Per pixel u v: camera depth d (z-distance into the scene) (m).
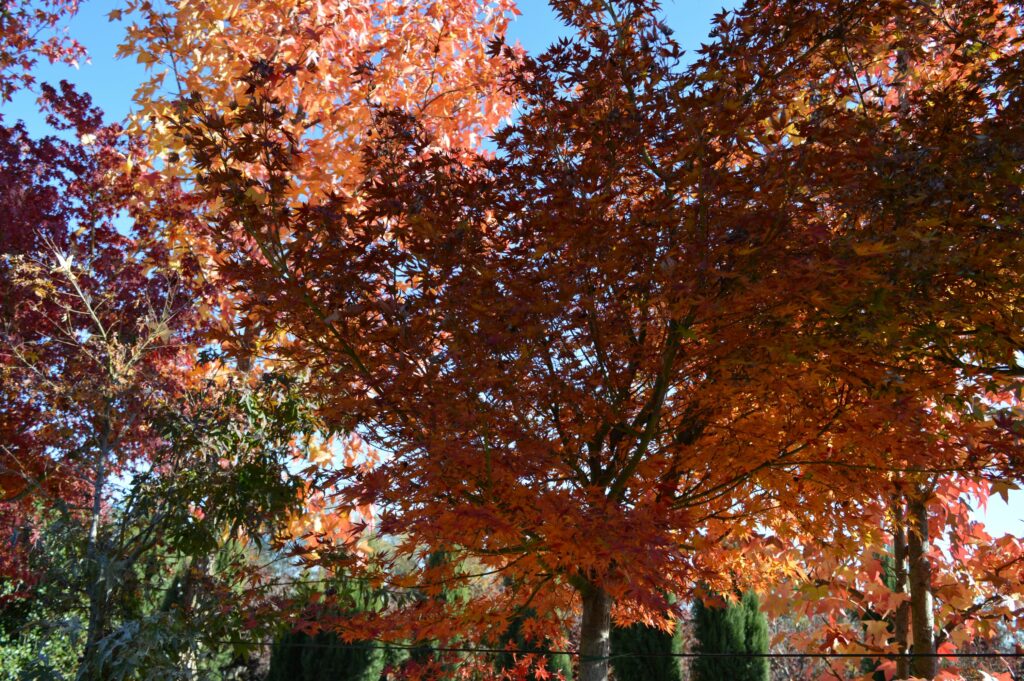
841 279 3.62
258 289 4.32
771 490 4.74
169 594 7.36
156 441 7.38
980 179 3.99
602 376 4.56
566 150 4.64
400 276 4.46
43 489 7.10
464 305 4.09
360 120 8.40
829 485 4.51
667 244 4.00
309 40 7.99
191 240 8.77
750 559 6.08
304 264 4.33
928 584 6.11
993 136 3.95
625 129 4.03
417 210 4.20
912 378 4.27
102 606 6.41
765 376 4.00
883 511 4.82
